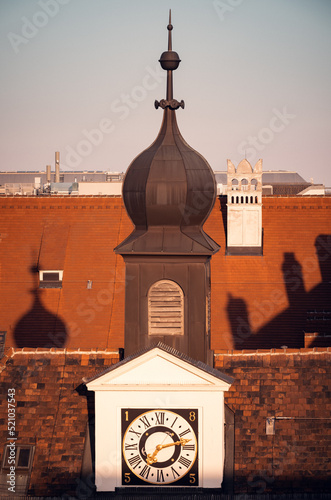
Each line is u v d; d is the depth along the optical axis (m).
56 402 84.81
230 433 81.88
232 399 83.62
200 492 77.88
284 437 81.69
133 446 78.25
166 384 77.81
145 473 78.19
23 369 86.62
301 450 81.06
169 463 78.06
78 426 83.38
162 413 78.19
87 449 81.88
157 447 78.06
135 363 77.81
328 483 79.56
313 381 84.44
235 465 80.12
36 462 81.75
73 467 81.06
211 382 77.56
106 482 78.31
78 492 79.62
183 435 78.12
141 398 78.25
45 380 86.00
